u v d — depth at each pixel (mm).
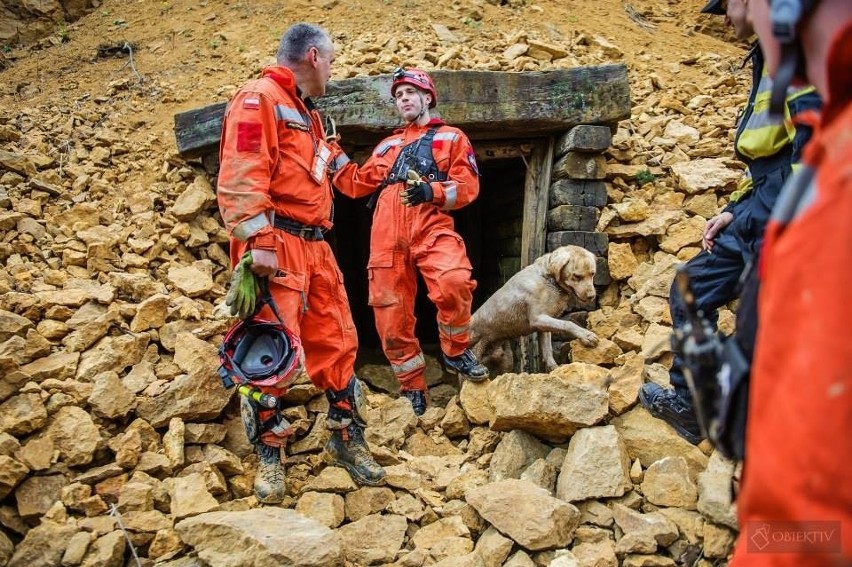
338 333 3301
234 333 3041
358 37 5914
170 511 2994
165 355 3654
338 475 3283
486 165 5672
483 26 6246
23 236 4129
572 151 4621
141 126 5195
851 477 759
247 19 6414
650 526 2965
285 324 3029
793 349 839
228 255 4543
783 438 812
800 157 2387
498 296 4324
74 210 4371
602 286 4605
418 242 4008
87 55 6270
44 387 3199
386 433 3750
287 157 3092
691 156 4953
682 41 6793
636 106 5438
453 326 3986
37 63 6277
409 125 4129
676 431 3318
